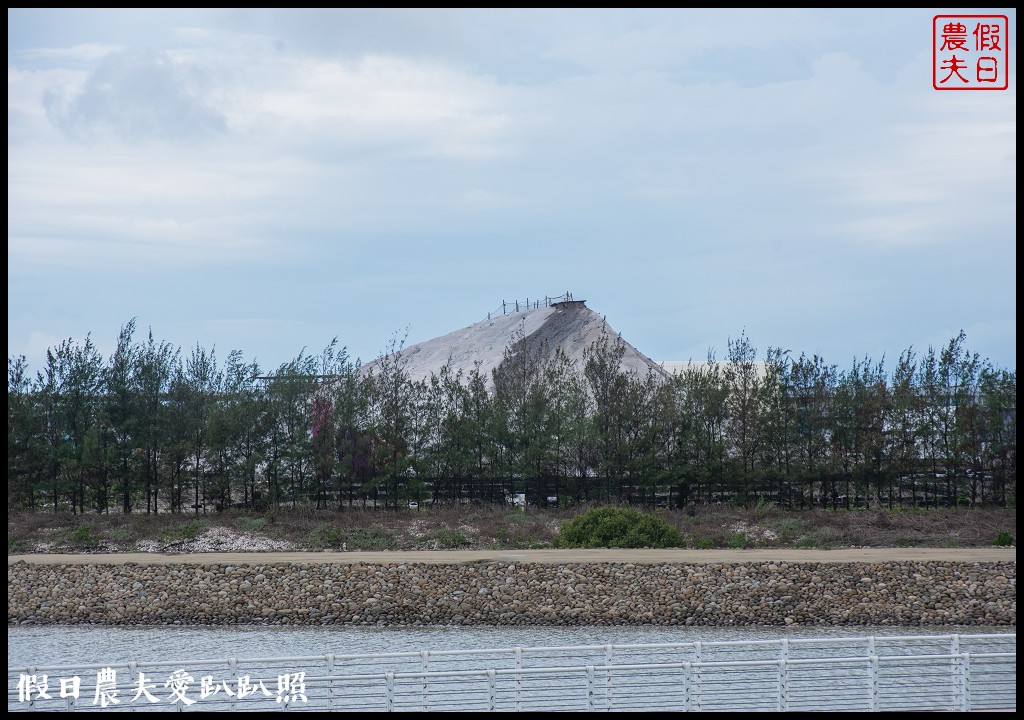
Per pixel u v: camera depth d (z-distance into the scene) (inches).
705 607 1599.4
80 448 2482.8
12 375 2551.7
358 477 2566.4
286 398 2598.4
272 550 2092.8
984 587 1620.3
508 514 2327.8
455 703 979.3
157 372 2598.4
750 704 967.0
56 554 1974.7
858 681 1104.2
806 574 1646.2
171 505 2573.8
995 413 2500.0
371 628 1556.3
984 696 965.2
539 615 1593.3
